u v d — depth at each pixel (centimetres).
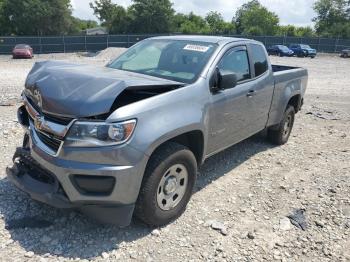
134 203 350
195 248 356
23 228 366
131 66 480
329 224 412
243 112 507
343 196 475
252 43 548
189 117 384
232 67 486
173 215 391
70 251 339
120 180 330
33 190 352
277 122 638
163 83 378
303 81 705
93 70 417
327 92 1545
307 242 378
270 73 579
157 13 7169
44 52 5162
